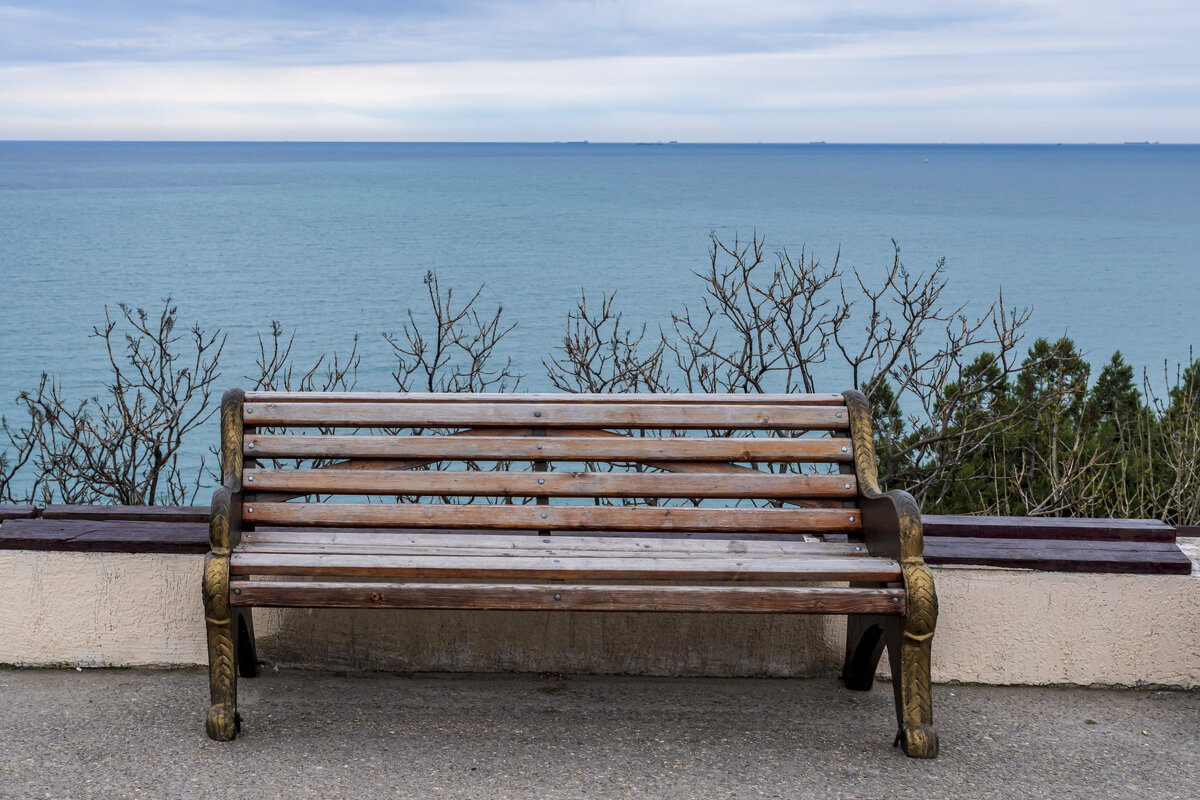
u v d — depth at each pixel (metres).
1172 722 3.31
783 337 16.81
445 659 3.60
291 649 3.58
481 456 3.25
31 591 3.51
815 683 3.58
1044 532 3.74
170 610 3.52
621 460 3.27
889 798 2.74
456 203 175.12
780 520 3.21
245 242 96.12
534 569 2.91
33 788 2.68
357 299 53.38
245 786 2.71
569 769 2.86
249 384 20.36
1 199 188.38
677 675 3.61
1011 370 5.54
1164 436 6.70
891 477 5.31
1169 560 3.50
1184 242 104.06
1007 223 131.75
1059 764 2.99
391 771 2.82
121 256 81.38
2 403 23.41
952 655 3.57
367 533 3.24
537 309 46.44
